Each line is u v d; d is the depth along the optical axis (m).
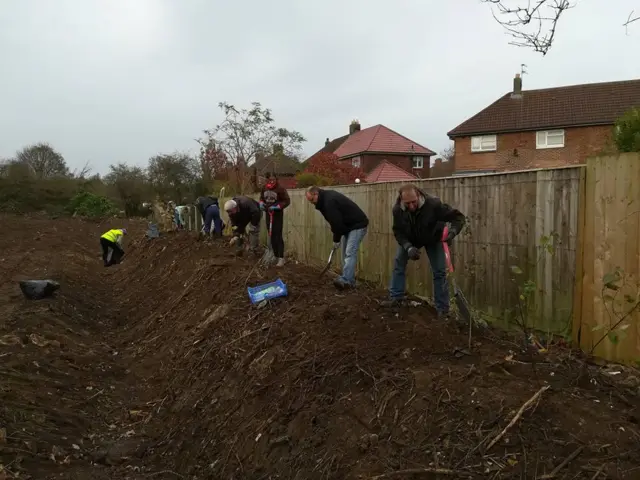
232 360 5.43
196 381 5.65
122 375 6.71
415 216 5.16
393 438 3.33
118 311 10.33
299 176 25.03
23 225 27.19
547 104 25.80
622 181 4.56
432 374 3.76
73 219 33.62
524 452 2.97
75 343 7.38
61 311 8.72
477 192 6.26
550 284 5.32
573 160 24.44
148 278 12.23
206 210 13.32
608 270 4.69
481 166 26.58
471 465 2.96
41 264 14.31
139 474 4.28
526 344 4.46
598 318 4.79
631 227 4.49
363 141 37.84
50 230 25.55
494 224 6.02
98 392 5.95
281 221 8.50
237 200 10.31
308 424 3.85
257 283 7.07
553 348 4.93
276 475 3.67
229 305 6.61
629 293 4.50
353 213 6.67
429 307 5.59
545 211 5.36
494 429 3.16
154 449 4.80
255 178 23.66
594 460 2.85
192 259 10.50
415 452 3.16
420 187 7.30
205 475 4.17
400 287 5.49
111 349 7.73
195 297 8.11
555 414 3.22
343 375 4.18
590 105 24.80
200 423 4.87
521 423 3.16
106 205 36.81
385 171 33.44
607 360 4.68
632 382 3.89
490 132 25.94
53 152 49.72
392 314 5.19
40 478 3.82
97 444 4.80
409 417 3.44
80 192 37.16
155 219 29.19
